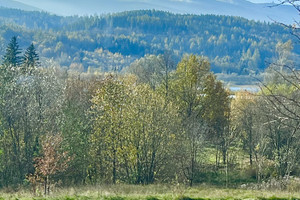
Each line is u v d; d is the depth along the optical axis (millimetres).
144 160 45281
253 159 62219
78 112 50062
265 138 49031
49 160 27203
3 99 44781
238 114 60844
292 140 47406
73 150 43844
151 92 46500
